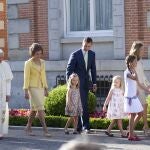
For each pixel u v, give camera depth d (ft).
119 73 59.26
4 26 70.54
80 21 63.46
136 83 41.42
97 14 62.80
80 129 45.65
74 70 45.96
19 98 64.23
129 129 42.01
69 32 63.67
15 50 65.36
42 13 63.62
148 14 58.49
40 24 63.82
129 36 59.47
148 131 44.37
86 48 45.93
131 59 41.37
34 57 44.34
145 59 57.93
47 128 48.78
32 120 45.68
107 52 60.85
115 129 46.37
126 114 43.68
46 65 62.44
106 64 59.57
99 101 60.13
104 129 47.29
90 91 53.36
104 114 51.21
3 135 44.96
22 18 64.69
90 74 47.91
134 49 42.93
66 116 51.60
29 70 44.04
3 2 70.85
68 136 44.60
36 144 40.34
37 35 63.98
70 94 44.34
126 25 59.62
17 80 64.28
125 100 41.60
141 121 46.06
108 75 59.82
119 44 59.98
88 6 63.21
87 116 45.55
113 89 43.65
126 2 59.52
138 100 41.37
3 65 43.80
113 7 60.23
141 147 38.47
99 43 61.21
